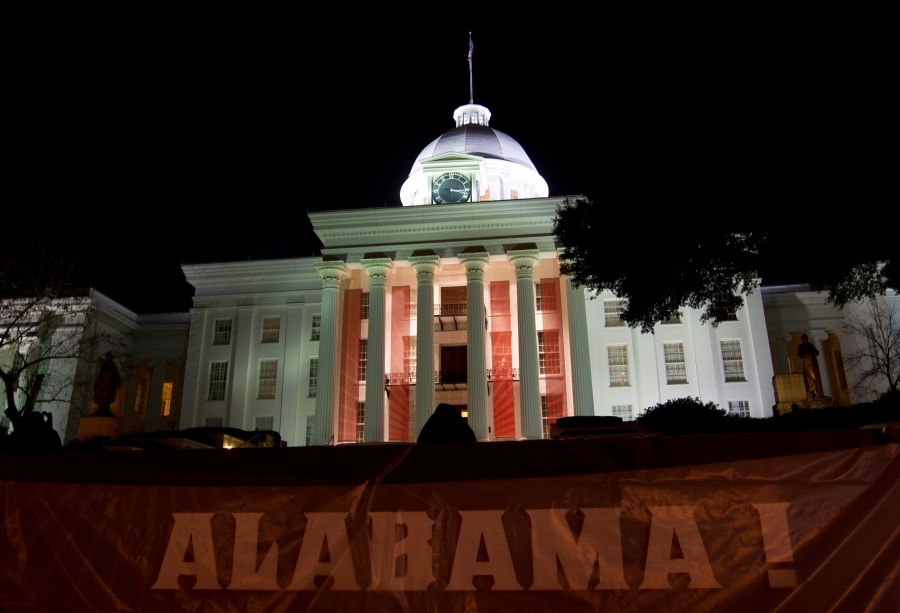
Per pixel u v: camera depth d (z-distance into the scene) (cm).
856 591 452
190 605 485
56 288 4231
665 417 2412
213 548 498
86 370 4288
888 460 482
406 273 4212
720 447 499
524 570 477
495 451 512
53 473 526
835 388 4234
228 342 4425
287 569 488
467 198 4328
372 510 498
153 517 509
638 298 2281
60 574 499
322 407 3756
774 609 454
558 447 509
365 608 474
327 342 3878
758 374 3794
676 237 1991
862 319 4181
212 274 4541
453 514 493
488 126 5653
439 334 4238
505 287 4044
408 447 518
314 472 514
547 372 3888
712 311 2456
